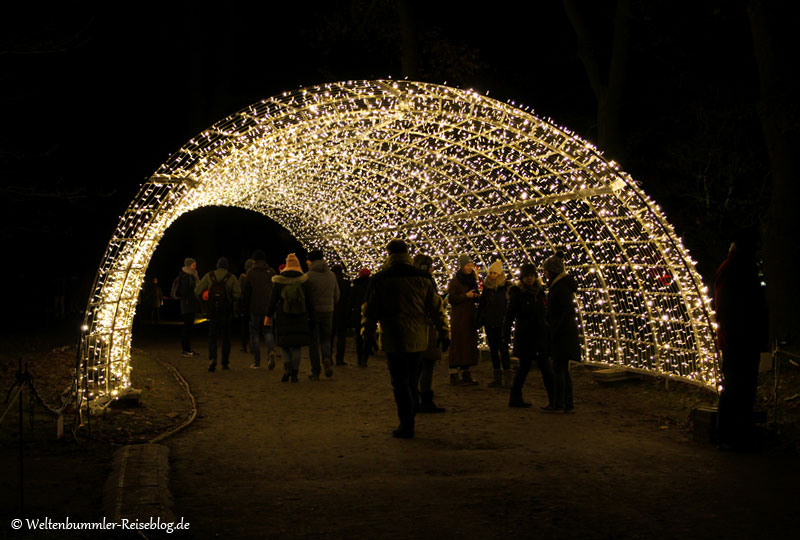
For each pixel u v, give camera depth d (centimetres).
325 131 1165
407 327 746
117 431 755
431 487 566
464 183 1385
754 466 630
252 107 1082
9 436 707
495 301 1104
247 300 1311
